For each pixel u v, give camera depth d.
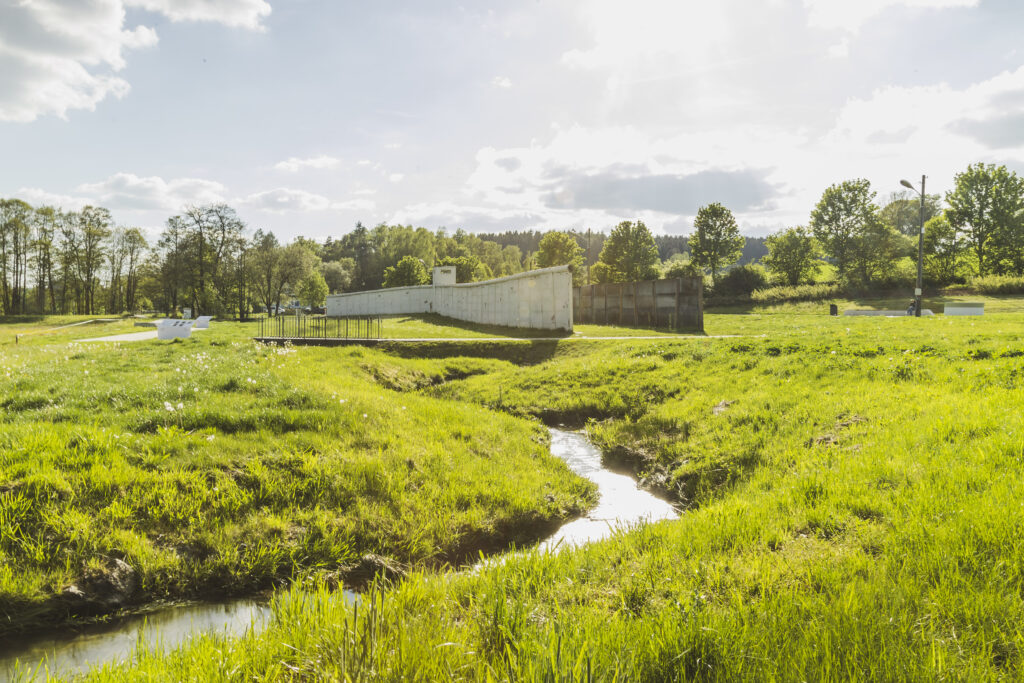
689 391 14.16
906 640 3.27
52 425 7.95
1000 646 3.22
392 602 4.11
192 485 7.17
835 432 9.16
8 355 16.61
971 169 61.31
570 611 4.11
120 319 58.06
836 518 5.52
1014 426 7.06
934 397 9.52
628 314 34.59
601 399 15.16
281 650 3.69
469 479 8.91
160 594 5.74
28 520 5.94
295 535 6.84
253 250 69.12
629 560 5.38
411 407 12.48
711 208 74.50
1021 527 4.45
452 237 172.00
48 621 5.11
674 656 3.24
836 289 58.50
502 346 23.11
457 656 3.36
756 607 3.84
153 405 9.57
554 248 92.56
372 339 23.69
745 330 27.44
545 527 8.01
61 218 75.19
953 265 61.41
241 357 16.41
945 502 5.27
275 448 8.49
